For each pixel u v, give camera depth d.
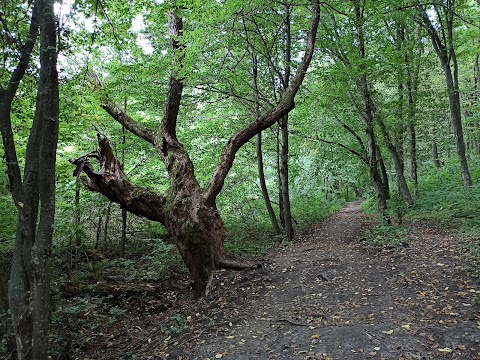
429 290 6.43
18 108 7.34
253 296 7.32
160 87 11.93
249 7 10.05
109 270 10.18
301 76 10.20
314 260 9.35
